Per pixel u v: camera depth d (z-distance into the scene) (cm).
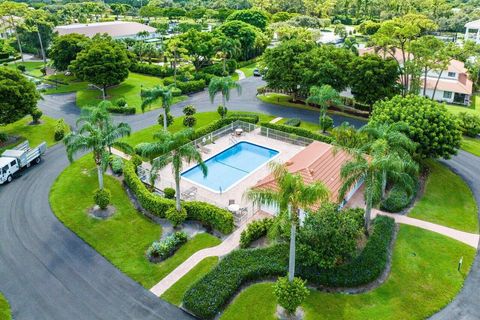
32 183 4162
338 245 2753
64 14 14838
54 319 2509
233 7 17025
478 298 2678
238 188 4044
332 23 16238
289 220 2369
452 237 3319
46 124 5738
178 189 3372
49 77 8319
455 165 4659
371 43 7525
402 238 3272
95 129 3619
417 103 4281
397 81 6294
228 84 5697
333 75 5962
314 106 6569
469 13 13588
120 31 10825
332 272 2764
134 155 4394
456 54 7850
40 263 3008
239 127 5584
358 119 5991
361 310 2547
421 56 6212
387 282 2798
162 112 6278
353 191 3916
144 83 7875
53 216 3594
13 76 5141
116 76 6650
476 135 5581
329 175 3869
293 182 2311
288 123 5653
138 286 2777
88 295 2702
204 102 6806
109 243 3225
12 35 11406
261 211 3659
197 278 2828
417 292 2714
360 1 15688
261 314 2514
